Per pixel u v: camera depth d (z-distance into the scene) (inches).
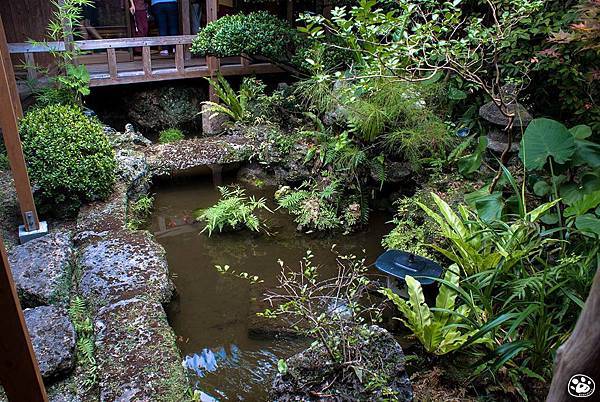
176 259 166.9
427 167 186.9
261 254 170.7
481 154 159.2
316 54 229.0
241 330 133.5
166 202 206.8
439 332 107.5
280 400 93.4
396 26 152.5
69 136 167.2
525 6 141.9
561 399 46.2
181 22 317.4
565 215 115.7
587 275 103.7
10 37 261.6
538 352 101.6
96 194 175.8
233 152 222.2
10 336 54.1
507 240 116.6
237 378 117.9
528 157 128.7
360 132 189.2
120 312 120.0
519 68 174.4
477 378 105.0
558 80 175.2
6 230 158.6
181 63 271.3
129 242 149.8
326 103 204.5
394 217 183.8
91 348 110.7
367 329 103.0
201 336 130.9
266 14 259.4
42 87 239.3
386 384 93.6
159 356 107.2
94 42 247.4
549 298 107.7
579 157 128.1
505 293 113.4
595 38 123.9
